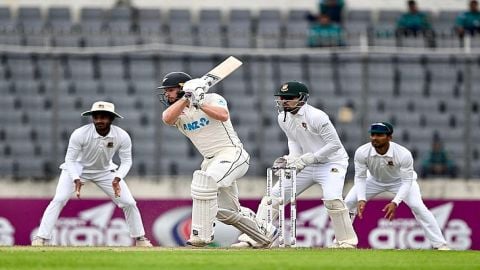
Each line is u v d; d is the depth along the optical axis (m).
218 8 73.06
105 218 53.41
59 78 64.25
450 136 64.06
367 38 61.94
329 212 39.53
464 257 31.58
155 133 62.62
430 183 57.78
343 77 65.06
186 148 62.09
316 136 38.91
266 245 36.75
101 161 42.03
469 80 59.41
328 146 38.50
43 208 54.16
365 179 42.12
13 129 63.28
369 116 64.38
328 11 68.06
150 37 62.91
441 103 64.88
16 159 62.03
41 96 64.50
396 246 54.09
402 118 64.38
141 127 63.28
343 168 39.84
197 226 35.19
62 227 53.28
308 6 73.69
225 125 35.62
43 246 35.16
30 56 65.00
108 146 41.47
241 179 56.38
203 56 62.78
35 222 54.03
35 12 71.75
